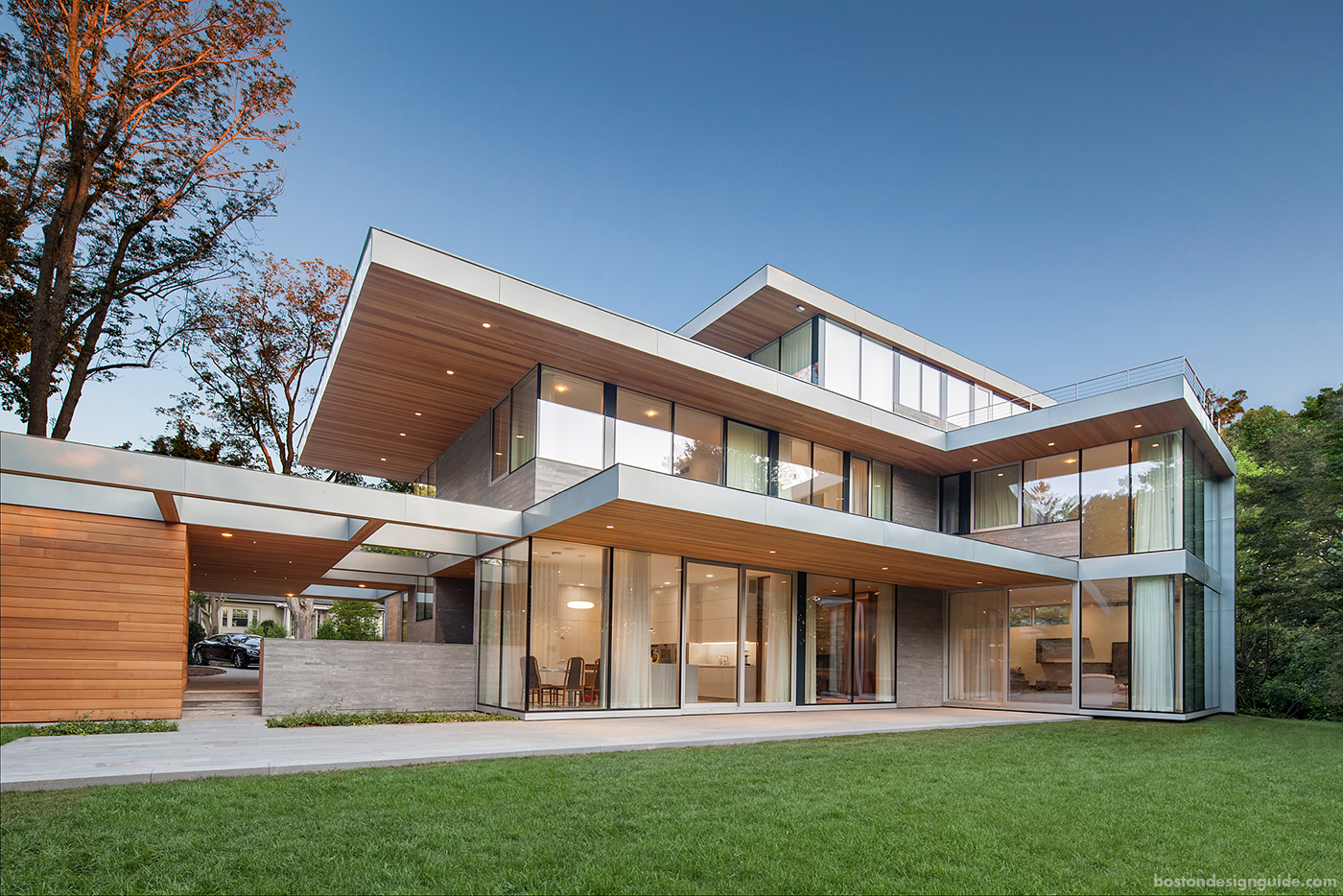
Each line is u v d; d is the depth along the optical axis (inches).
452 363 505.0
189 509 435.2
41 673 379.9
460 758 298.2
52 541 389.7
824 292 689.0
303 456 776.9
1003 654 693.9
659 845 187.5
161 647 411.5
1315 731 525.0
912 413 756.6
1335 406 773.3
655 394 557.3
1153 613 602.9
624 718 493.4
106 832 182.4
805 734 416.5
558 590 488.1
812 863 177.6
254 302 825.5
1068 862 186.1
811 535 473.7
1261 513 830.5
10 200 598.5
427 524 446.9
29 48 590.2
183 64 645.3
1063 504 677.3
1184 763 351.3
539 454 490.9
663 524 441.4
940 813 231.8
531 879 161.3
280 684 449.1
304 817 201.8
